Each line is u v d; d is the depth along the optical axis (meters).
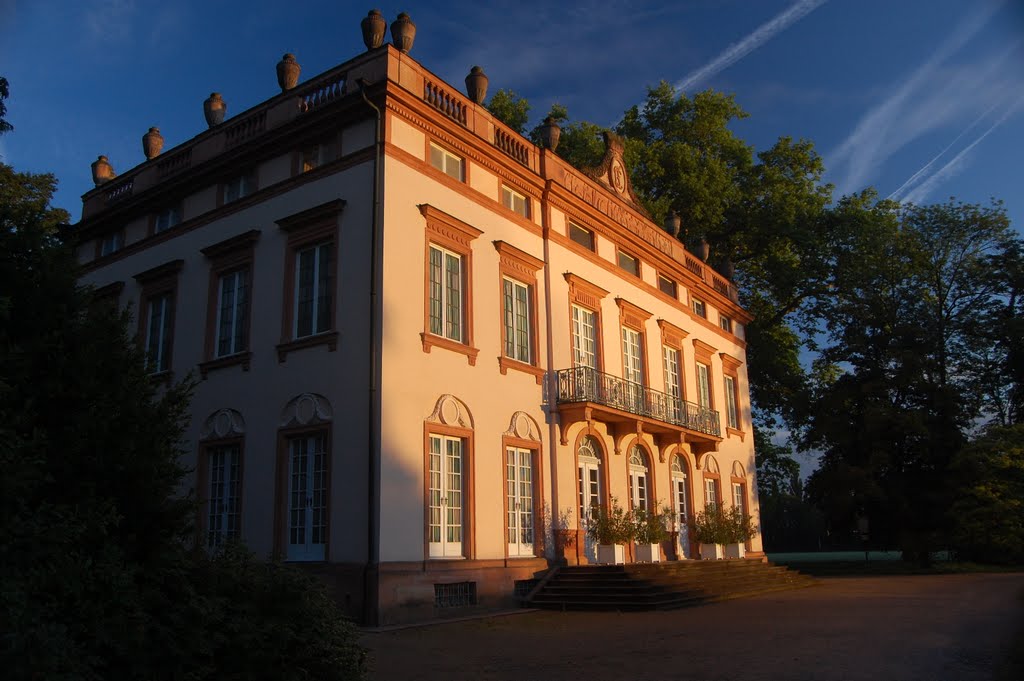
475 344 17.39
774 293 37.44
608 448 21.38
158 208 20.44
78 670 5.01
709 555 24.20
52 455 6.04
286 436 15.88
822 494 34.62
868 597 19.02
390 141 15.95
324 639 7.17
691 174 34.19
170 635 5.95
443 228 16.95
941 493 32.22
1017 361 35.94
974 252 37.41
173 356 18.64
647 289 24.95
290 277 16.69
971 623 13.37
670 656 10.30
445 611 15.16
